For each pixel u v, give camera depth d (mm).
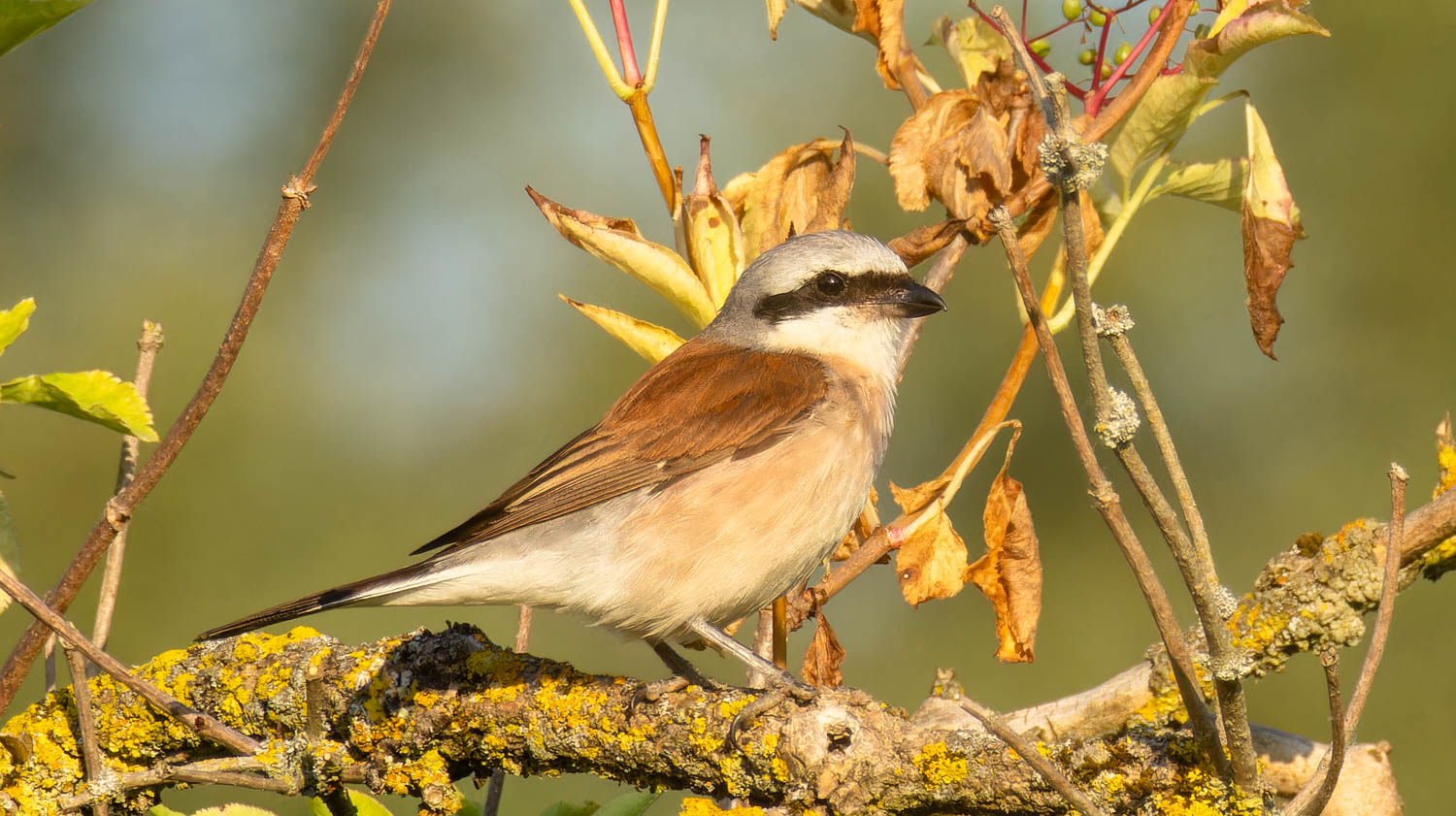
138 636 15453
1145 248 16734
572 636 15273
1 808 5805
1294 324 16547
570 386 17859
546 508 7230
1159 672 6262
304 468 16984
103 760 5871
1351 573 5398
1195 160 6676
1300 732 13773
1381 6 16734
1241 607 5637
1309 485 15852
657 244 6824
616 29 7016
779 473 7281
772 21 7098
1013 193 7074
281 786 5848
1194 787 4508
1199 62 6289
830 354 8125
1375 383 16156
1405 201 16531
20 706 12359
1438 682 13711
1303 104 16922
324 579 16297
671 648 7477
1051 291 6867
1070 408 4164
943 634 15328
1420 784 13406
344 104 5105
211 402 5316
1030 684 15180
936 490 6730
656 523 7191
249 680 6062
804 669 6934
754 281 8305
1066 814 4738
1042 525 15844
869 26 7191
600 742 5676
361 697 5883
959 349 16422
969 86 7305
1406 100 16641
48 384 5062
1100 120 6570
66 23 19469
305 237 18719
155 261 18219
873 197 17609
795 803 5180
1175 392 16422
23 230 18578
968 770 4883
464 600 7211
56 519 15859
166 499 16250
